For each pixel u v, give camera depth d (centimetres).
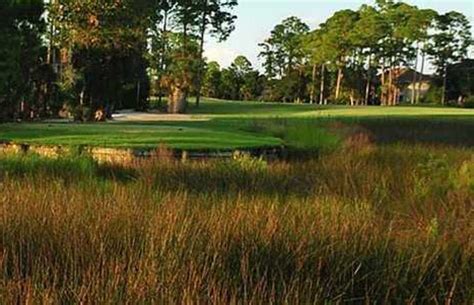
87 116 3027
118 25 3098
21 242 446
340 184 920
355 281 422
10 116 2595
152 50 5334
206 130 2170
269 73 9862
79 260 417
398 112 4794
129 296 358
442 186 895
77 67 3036
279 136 2153
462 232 560
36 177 855
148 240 441
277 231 484
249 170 988
